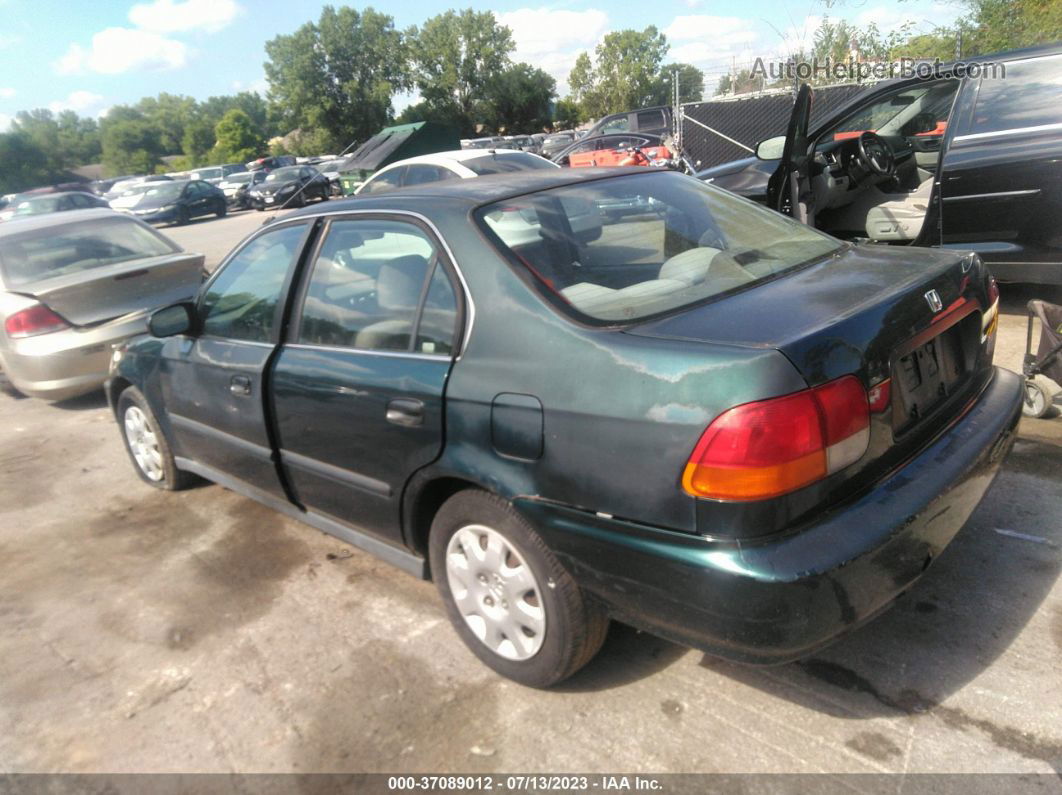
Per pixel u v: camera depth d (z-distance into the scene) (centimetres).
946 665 258
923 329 242
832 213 654
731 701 256
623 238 285
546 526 237
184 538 416
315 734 264
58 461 558
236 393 353
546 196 294
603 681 271
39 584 387
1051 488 349
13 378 661
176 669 308
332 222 326
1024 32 1091
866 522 212
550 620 250
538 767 240
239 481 386
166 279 688
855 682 256
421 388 265
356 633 317
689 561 208
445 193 296
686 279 263
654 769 234
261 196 2850
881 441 224
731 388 202
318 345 317
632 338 225
